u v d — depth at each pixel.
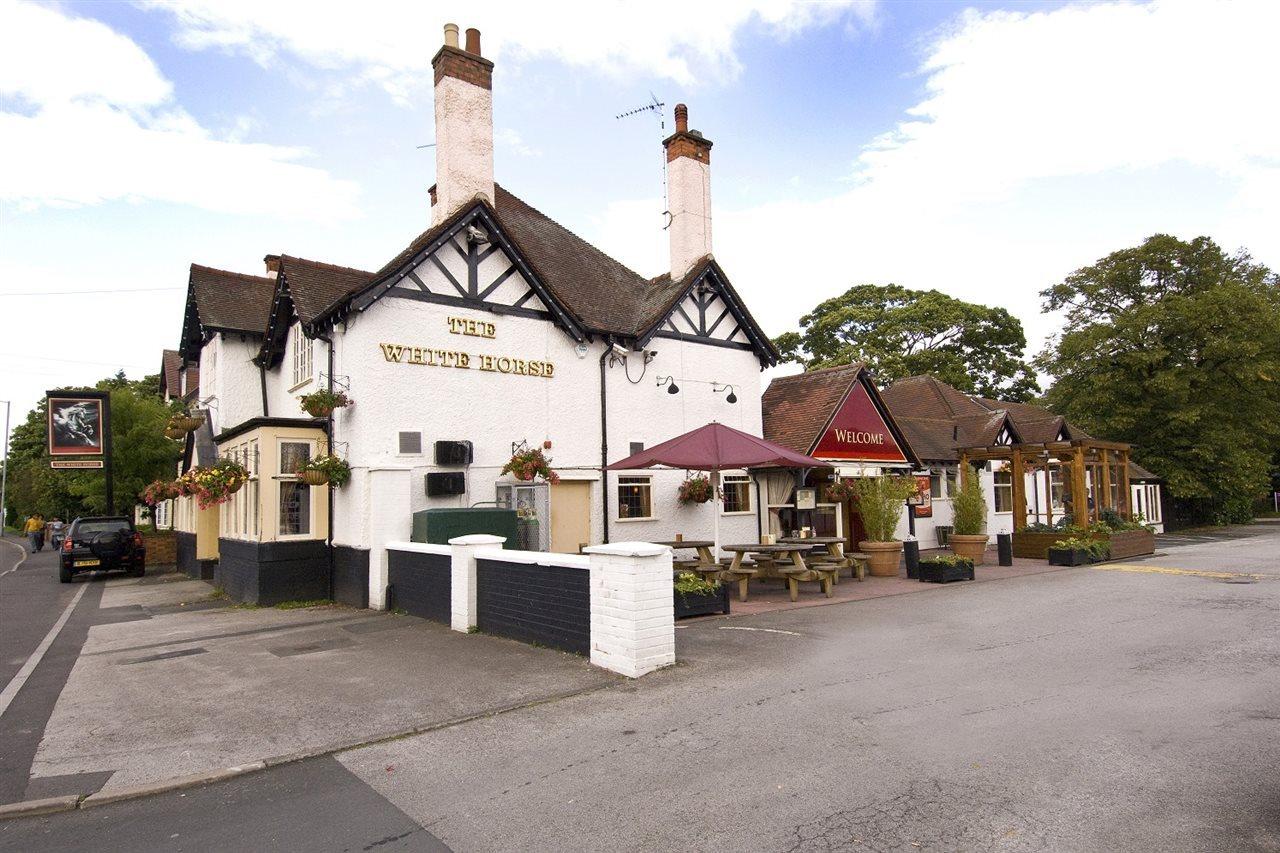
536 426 14.65
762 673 7.21
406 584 11.73
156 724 6.41
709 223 18.52
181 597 15.38
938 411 26.36
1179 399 30.56
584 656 8.09
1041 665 7.30
